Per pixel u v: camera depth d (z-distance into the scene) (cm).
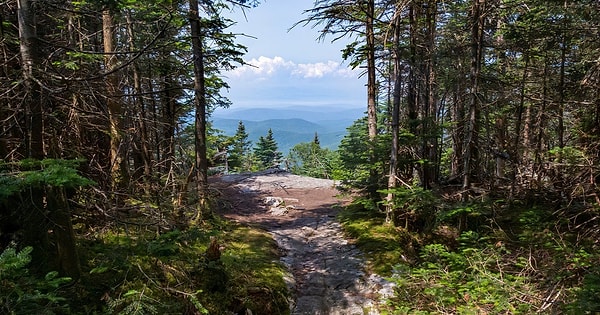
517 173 959
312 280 702
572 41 862
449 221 876
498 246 673
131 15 804
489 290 498
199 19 824
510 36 827
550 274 514
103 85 559
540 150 940
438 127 925
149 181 809
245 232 922
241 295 579
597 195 731
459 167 1118
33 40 414
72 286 424
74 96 530
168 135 1125
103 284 453
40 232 421
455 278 545
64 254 432
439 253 631
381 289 632
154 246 465
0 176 327
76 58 632
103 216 576
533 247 625
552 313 421
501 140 939
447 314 488
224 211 1188
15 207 429
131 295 417
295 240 920
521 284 500
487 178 1001
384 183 970
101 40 982
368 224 933
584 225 720
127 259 476
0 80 454
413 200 820
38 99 416
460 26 974
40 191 419
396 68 869
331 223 1044
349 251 814
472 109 805
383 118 1561
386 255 753
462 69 912
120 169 729
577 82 828
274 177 1877
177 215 736
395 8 820
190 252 628
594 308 371
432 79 1141
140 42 910
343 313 590
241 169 4081
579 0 710
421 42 995
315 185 1700
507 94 923
